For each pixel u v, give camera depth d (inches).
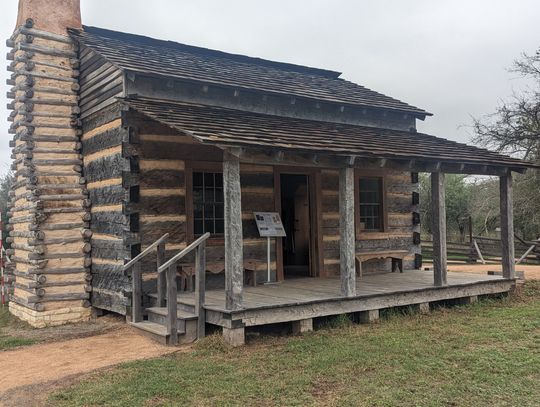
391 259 490.6
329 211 453.7
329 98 462.6
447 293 383.6
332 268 453.1
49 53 402.0
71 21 418.6
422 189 1317.7
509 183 436.8
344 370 236.5
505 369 236.1
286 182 535.5
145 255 328.5
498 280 421.4
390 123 518.0
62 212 388.2
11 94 422.6
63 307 382.9
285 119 414.9
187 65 417.1
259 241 406.6
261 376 229.3
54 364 263.4
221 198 394.0
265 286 381.7
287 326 314.8
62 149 400.8
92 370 246.1
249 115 395.9
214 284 386.0
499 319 340.8
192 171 374.3
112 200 365.4
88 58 401.4
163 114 318.0
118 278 358.0
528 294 439.5
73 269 388.2
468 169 402.9
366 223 481.4
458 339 289.6
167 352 273.3
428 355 258.4
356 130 438.3
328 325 322.7
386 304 346.3
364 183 483.2
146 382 221.9
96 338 318.0
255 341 286.5
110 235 368.5
